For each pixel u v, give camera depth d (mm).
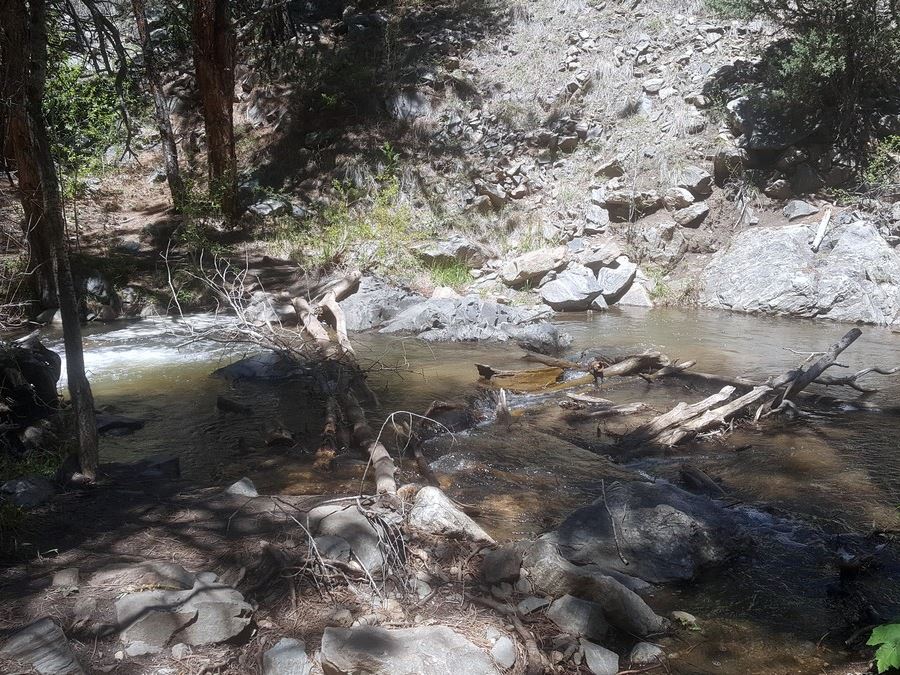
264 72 20734
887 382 8953
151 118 20047
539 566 4293
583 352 10406
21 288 12508
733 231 15297
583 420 7691
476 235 15977
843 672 3752
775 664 3818
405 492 5242
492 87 18859
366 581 4180
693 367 9672
